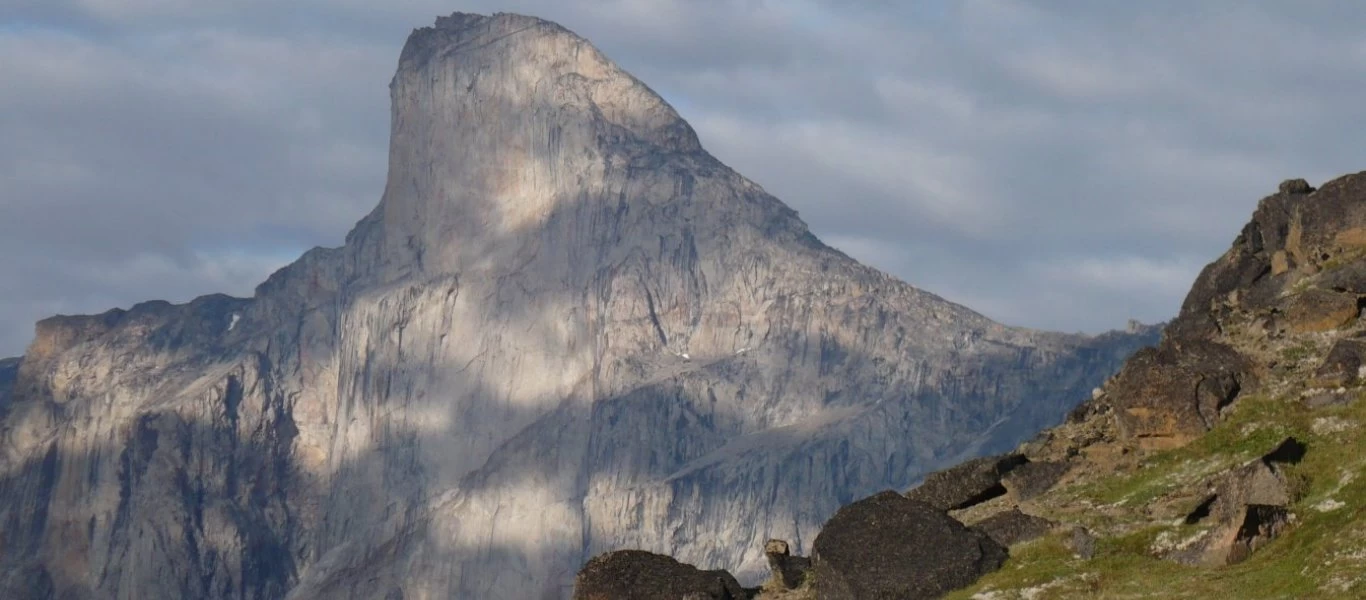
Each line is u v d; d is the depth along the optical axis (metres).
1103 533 73.94
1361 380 77.75
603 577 79.94
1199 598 65.94
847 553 75.38
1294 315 83.31
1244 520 69.06
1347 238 88.12
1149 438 80.50
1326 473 71.44
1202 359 82.00
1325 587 63.34
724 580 80.56
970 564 74.06
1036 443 85.56
